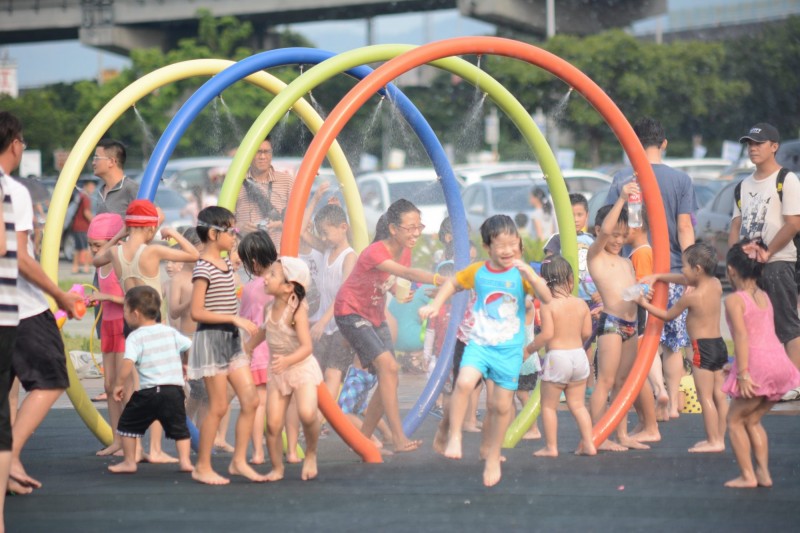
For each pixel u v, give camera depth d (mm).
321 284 14922
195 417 14961
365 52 14328
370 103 73750
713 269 13805
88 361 21250
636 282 14773
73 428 16109
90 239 14523
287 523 9719
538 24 94062
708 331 13844
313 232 16094
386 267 13688
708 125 78000
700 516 9945
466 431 15789
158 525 9680
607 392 14633
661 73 68250
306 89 13898
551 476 12031
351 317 13914
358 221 16391
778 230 15867
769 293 16016
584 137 73938
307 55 15047
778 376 11258
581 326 13555
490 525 9609
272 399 11961
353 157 24422
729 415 11516
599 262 14727
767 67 77062
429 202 38250
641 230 15797
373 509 10297
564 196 15156
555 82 66375
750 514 10023
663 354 16828
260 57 14633
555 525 9594
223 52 76375
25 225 10688
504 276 12047
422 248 24609
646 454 13672
